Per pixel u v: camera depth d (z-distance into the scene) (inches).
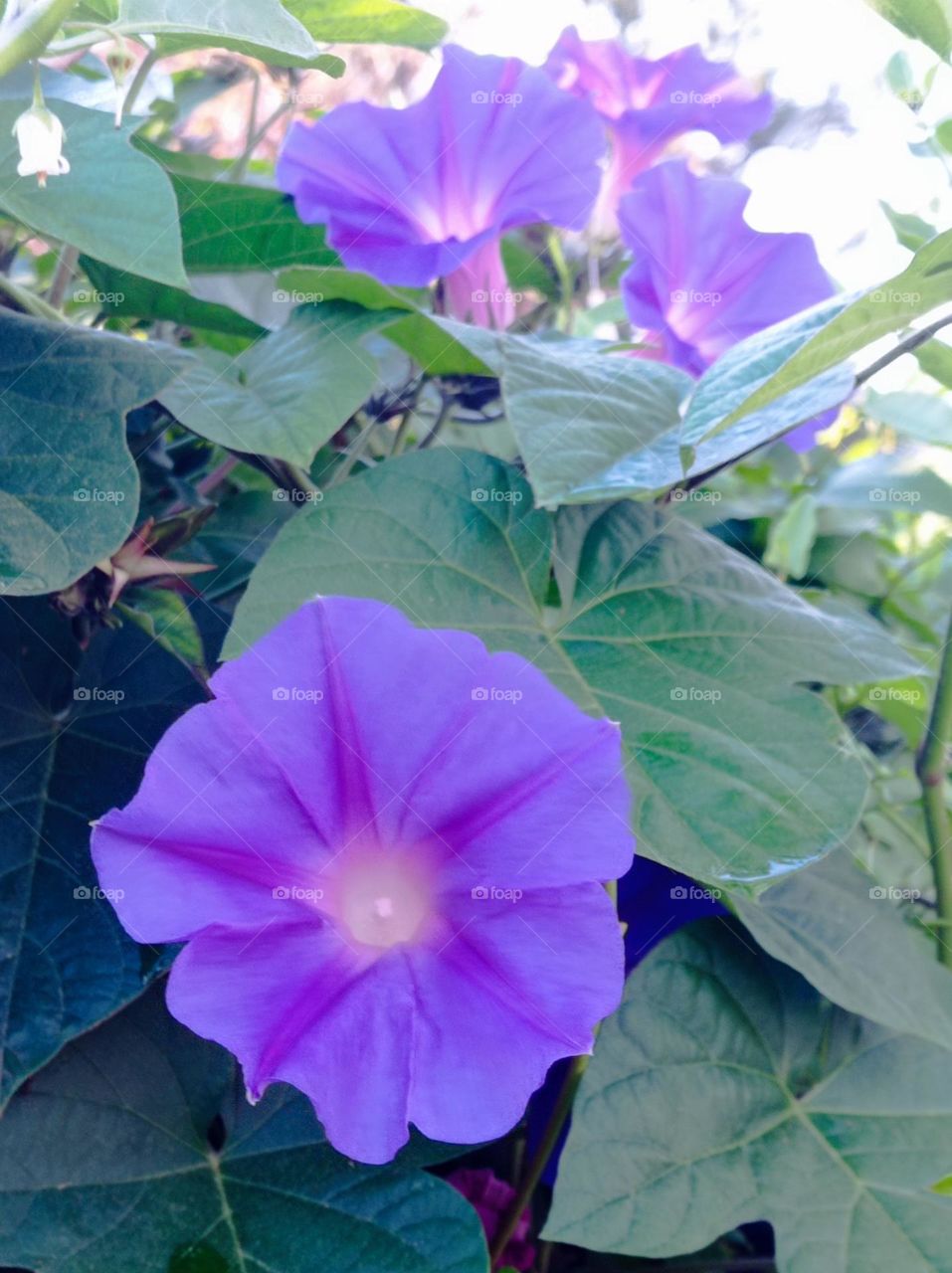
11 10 7.6
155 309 10.5
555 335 12.2
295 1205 7.9
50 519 7.5
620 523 9.6
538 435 8.6
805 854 7.9
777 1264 8.3
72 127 8.5
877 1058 9.3
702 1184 8.4
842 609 11.7
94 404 7.9
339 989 6.8
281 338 10.2
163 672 8.7
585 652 8.9
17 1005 7.2
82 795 8.2
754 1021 9.2
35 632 8.6
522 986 6.7
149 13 7.9
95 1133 7.8
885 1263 8.3
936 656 13.0
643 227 11.1
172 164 11.9
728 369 8.5
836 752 8.5
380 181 10.6
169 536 8.9
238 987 6.6
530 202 10.9
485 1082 6.6
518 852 6.9
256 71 12.0
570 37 12.1
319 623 6.8
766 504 15.2
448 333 9.9
